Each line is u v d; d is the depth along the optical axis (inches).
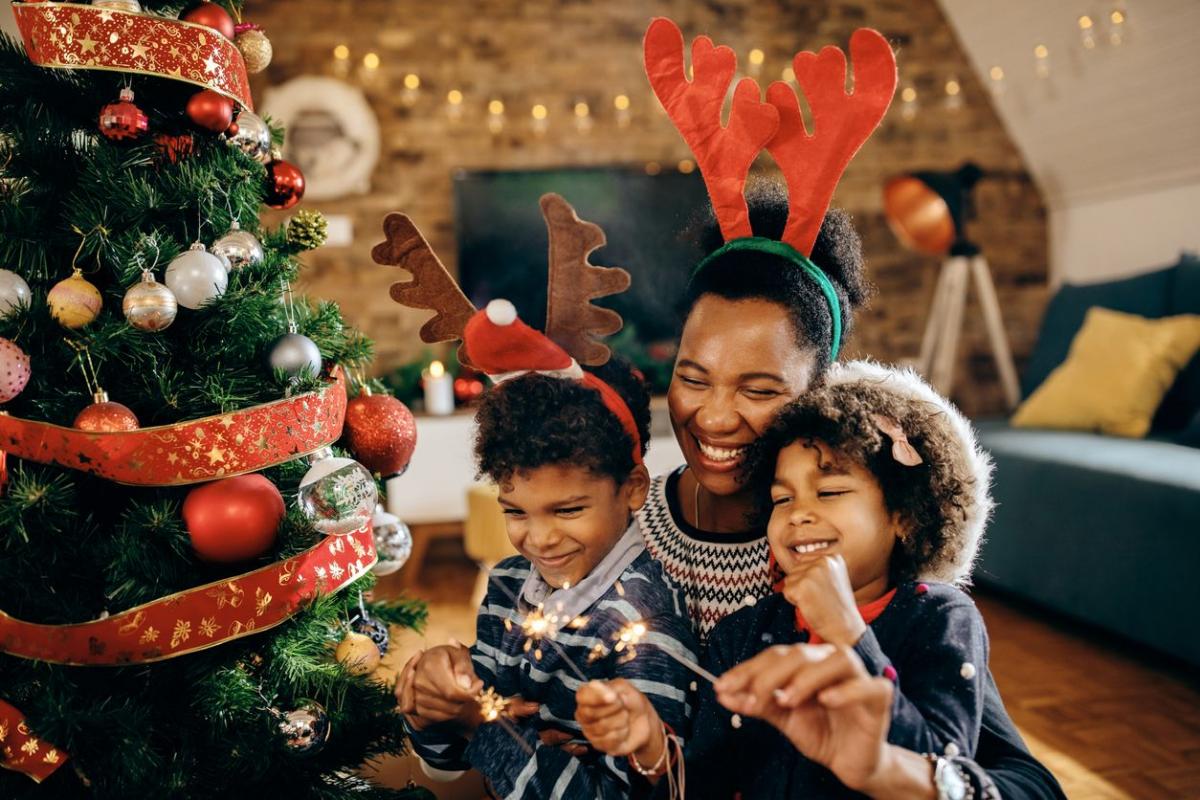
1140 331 120.0
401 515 137.5
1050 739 79.1
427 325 33.2
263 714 37.4
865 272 37.5
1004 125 174.9
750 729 29.0
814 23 171.5
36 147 37.8
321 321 44.2
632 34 169.9
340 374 40.7
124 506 37.9
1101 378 119.6
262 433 35.7
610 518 30.8
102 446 33.4
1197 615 85.7
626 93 170.6
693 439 32.8
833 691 21.0
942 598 28.6
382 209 166.4
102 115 36.4
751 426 31.5
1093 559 98.6
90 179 36.9
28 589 34.0
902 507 28.5
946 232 146.6
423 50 165.8
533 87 168.6
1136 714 83.5
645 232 167.9
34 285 37.3
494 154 168.4
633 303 167.6
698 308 32.6
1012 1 149.9
